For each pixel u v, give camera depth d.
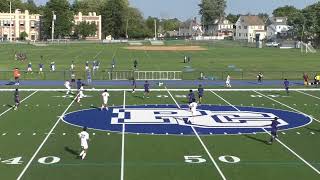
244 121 32.59
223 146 25.53
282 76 60.22
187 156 23.42
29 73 60.88
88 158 22.94
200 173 20.66
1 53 100.81
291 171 21.08
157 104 39.50
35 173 20.58
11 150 24.44
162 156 23.38
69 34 178.50
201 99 41.28
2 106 38.00
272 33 197.25
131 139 27.05
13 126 30.39
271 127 28.02
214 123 31.81
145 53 105.62
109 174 20.42
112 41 167.00
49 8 174.50
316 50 126.06
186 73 62.12
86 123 31.50
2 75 58.94
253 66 74.56
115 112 35.69
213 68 70.31
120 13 198.88
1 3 196.75
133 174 20.44
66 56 93.44
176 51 114.50
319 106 39.09
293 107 38.53
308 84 52.91
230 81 55.69
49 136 27.62
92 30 182.50
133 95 44.66
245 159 22.97
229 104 39.75
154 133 28.62
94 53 103.38
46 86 50.38
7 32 177.62
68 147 25.06
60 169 21.16
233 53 108.81
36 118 33.09
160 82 53.69
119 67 70.81
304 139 27.45
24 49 116.38
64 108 37.25
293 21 161.12
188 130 29.56
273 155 23.77
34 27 181.38
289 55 103.50
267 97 43.84
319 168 21.56
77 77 58.66
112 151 24.30
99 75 60.31
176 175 20.34
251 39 187.75
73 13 186.38
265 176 20.30
